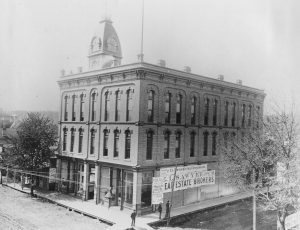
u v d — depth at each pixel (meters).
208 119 33.91
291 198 16.33
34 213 26.70
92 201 31.48
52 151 35.75
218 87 34.84
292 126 16.81
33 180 33.97
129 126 27.92
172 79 29.83
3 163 38.62
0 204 29.02
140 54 27.55
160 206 25.72
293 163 16.47
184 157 31.03
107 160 30.05
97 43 37.91
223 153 33.25
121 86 29.12
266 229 23.58
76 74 34.19
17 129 40.22
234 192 36.12
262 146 20.69
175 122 30.36
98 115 31.41
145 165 27.38
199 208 28.95
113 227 23.23
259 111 40.59
